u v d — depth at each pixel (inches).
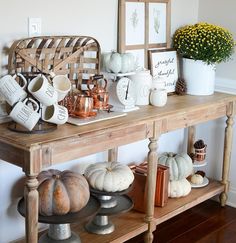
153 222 108.7
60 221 89.6
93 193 102.0
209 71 126.5
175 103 117.0
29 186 80.0
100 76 102.9
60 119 88.7
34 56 95.0
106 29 112.5
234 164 136.5
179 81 128.3
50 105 87.7
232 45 128.0
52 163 82.1
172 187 121.3
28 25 95.7
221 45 123.8
